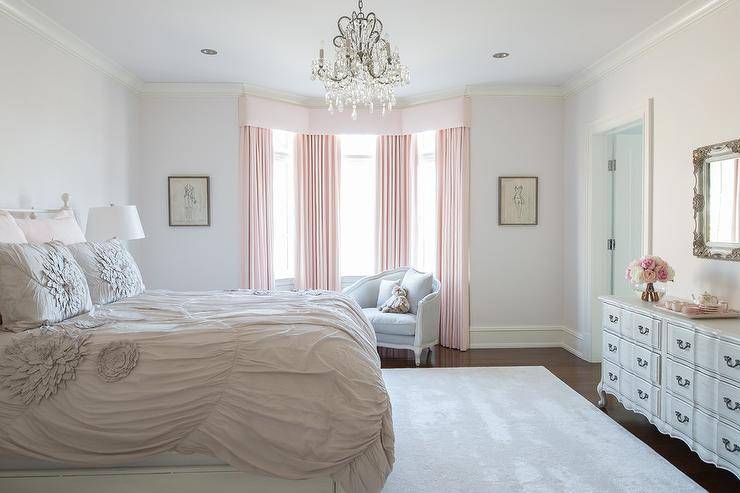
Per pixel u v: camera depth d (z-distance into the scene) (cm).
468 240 513
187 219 486
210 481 192
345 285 573
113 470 192
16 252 211
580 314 476
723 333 218
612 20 334
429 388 379
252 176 495
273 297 312
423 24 344
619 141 449
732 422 214
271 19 333
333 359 198
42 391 186
